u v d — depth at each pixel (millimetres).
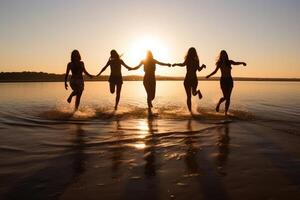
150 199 3664
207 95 21484
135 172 4551
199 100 16891
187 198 3688
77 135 6941
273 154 5469
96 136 6836
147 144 6141
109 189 3941
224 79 10164
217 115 10203
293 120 9141
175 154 5453
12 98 17312
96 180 4238
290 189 3932
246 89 32625
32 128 7797
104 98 18109
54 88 31938
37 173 4484
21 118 9383
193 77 10867
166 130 7527
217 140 6480
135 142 6301
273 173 4508
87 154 5434
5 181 4184
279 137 6766
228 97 10234
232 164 4918
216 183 4137
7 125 8219
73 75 10844
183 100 16703
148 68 11180
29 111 11031
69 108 12062
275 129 7668
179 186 4039
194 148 5848
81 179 4270
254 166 4820
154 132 7277
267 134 7074
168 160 5117
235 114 10477
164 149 5773
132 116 9938
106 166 4805
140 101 15883
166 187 4008
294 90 30328
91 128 7789
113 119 9297
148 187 4008
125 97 18953
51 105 13320
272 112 11094
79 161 5039
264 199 3652
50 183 4125
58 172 4531
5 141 6355
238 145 6070
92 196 3740
